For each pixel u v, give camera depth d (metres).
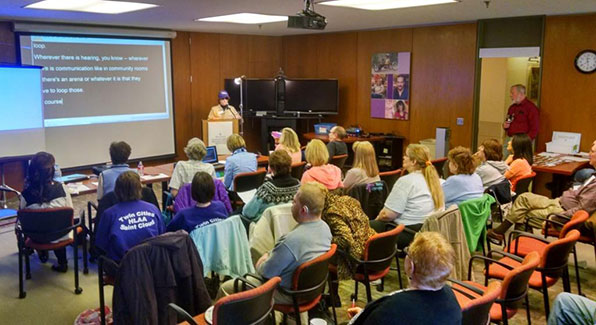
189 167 4.66
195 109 9.26
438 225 3.33
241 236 3.32
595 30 6.50
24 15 6.48
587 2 5.62
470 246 3.65
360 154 4.45
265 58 10.13
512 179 5.11
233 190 4.90
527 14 6.78
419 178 3.85
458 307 1.97
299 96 9.30
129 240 3.23
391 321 1.88
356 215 3.37
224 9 6.00
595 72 6.55
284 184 3.74
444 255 1.93
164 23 7.71
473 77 7.73
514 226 4.70
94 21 7.37
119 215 3.24
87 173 7.97
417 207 3.79
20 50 7.12
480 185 4.18
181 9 5.98
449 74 8.02
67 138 7.70
